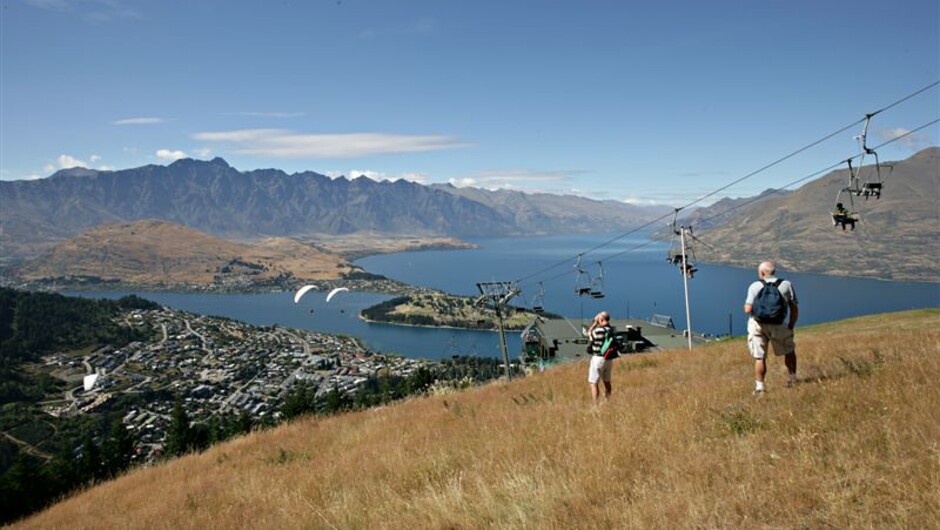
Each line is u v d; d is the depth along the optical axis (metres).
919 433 6.18
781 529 4.82
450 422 14.50
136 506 13.30
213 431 65.00
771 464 6.37
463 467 8.88
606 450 7.73
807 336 30.25
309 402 65.62
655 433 8.29
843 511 4.88
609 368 12.92
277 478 12.01
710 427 8.30
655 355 26.11
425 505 7.15
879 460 5.81
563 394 16.73
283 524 8.18
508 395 18.84
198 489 12.98
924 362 9.81
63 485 48.50
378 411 22.28
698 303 192.75
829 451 6.38
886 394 7.88
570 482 6.76
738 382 11.72
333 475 10.74
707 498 5.61
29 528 14.56
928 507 4.67
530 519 5.97
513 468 7.79
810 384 9.65
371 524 7.14
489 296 42.44
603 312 13.05
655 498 5.84
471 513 6.54
